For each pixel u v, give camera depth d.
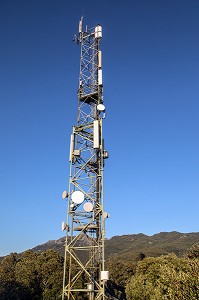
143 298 41.53
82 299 37.31
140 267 50.06
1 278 52.28
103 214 23.16
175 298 16.62
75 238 24.05
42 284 55.59
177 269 32.28
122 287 74.19
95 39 29.92
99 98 27.38
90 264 24.56
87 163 26.08
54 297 52.97
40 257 60.69
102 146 25.78
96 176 25.77
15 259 69.19
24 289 51.06
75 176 25.77
